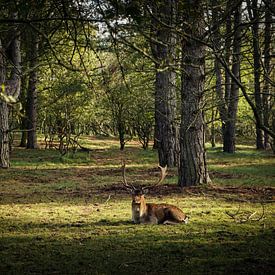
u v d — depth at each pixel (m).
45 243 9.43
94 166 26.70
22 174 21.81
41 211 13.02
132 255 8.48
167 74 22.64
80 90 28.23
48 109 35.31
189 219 11.62
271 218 11.63
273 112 10.20
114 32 5.80
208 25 6.37
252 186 17.38
